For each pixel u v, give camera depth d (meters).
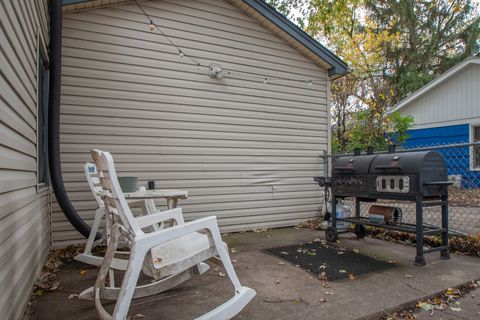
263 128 5.25
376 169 3.62
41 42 3.31
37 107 2.98
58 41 3.44
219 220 4.81
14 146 1.96
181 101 4.58
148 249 1.70
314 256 3.53
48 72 3.90
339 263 3.26
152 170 4.35
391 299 2.36
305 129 5.67
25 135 2.33
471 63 9.72
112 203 2.04
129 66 4.26
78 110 3.98
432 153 3.32
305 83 5.70
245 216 5.03
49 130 3.46
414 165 3.25
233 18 5.02
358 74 11.49
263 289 2.58
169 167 4.46
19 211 2.10
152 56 4.40
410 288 2.57
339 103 10.59
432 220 5.71
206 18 4.80
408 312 2.25
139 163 4.28
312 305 2.27
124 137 4.20
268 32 5.34
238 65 5.05
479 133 9.77
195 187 4.64
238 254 3.64
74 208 3.89
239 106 5.04
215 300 2.38
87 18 4.05
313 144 5.75
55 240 3.86
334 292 2.50
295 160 5.55
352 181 3.96
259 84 5.23
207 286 2.67
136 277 1.64
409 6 15.07
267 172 5.26
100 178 2.10
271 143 5.32
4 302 1.68
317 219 5.64
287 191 5.45
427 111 11.08
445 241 3.40
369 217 3.91
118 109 4.18
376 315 2.16
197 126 4.68
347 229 4.41
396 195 3.44
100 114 4.09
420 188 3.20
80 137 3.98
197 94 4.70
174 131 4.52
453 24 15.89
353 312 2.16
